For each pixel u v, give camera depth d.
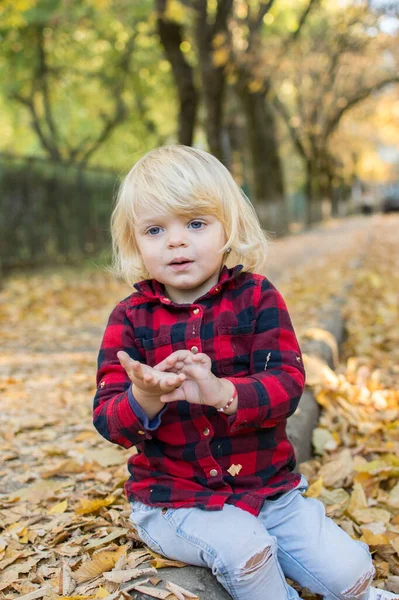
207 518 1.79
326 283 8.23
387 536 2.33
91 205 13.44
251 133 18.27
